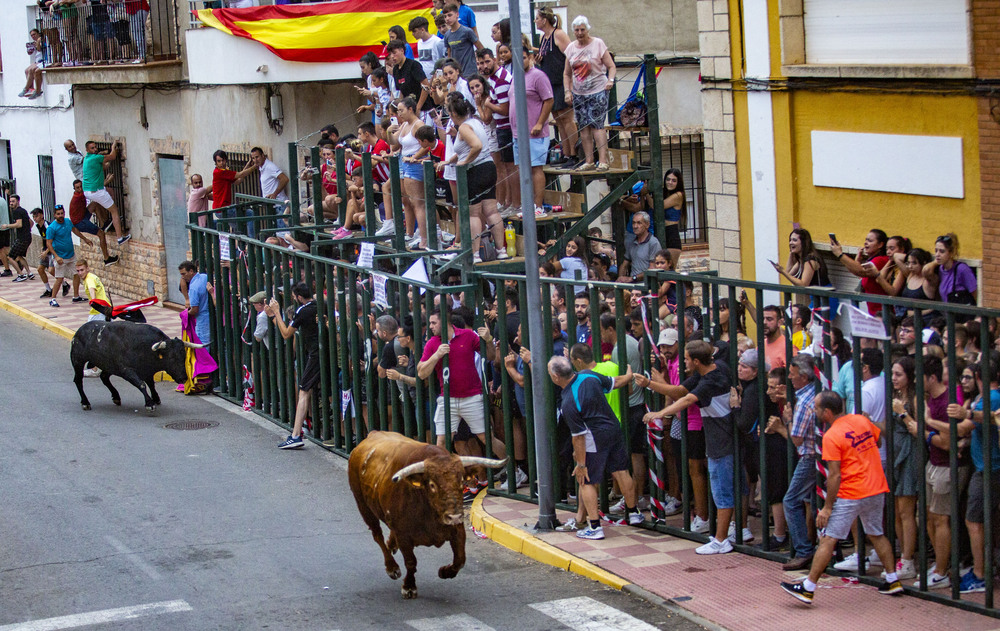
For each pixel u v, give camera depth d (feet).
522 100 34.40
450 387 40.96
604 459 34.06
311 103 65.21
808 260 39.78
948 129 37.06
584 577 31.73
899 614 26.76
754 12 42.88
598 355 36.14
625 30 65.57
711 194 46.55
